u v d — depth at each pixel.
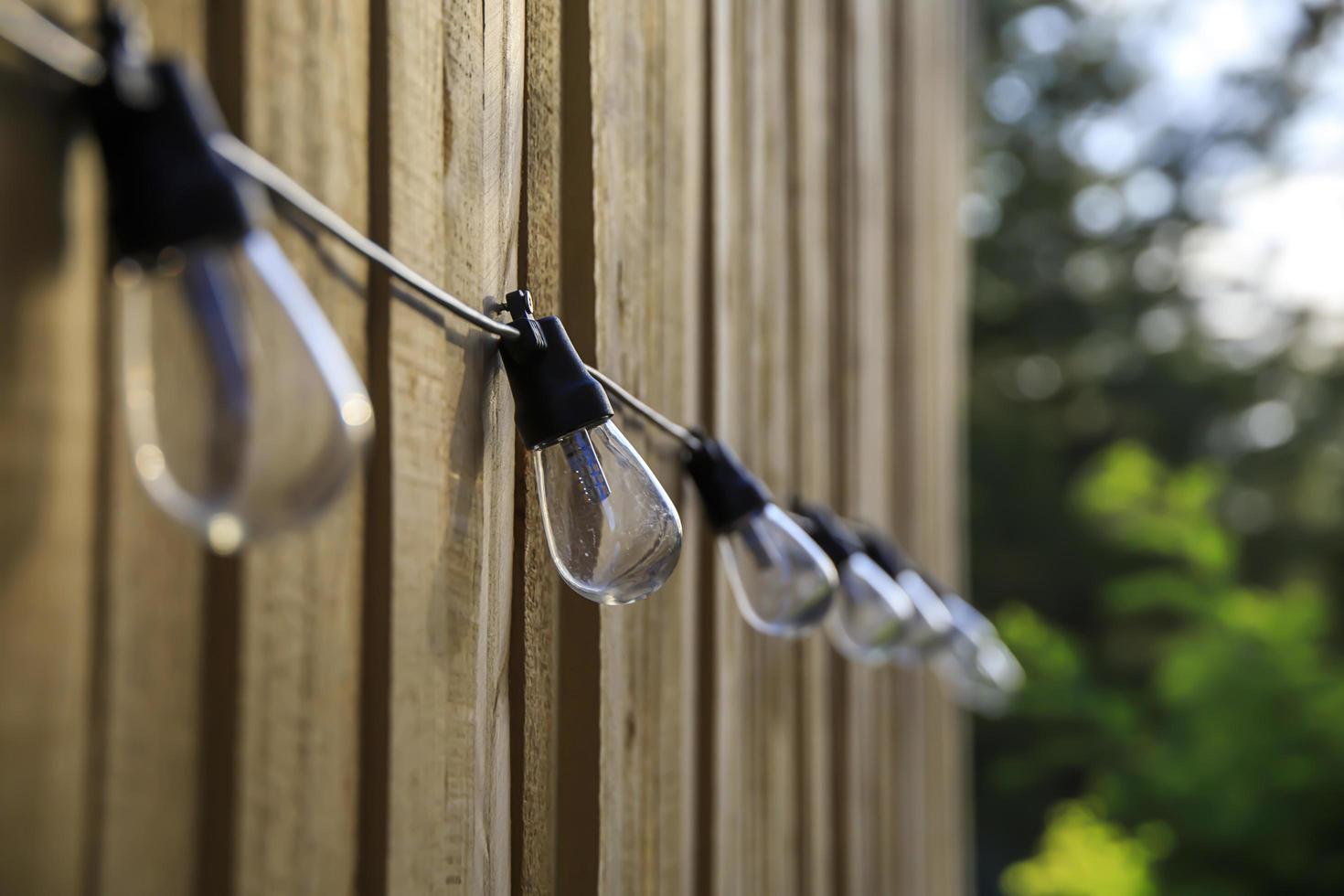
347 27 0.81
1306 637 6.78
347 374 0.69
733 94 1.35
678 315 1.17
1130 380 12.80
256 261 0.68
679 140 1.18
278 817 0.77
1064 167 13.15
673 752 1.15
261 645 0.76
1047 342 12.89
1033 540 12.07
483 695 0.91
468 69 0.90
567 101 1.02
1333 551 12.09
